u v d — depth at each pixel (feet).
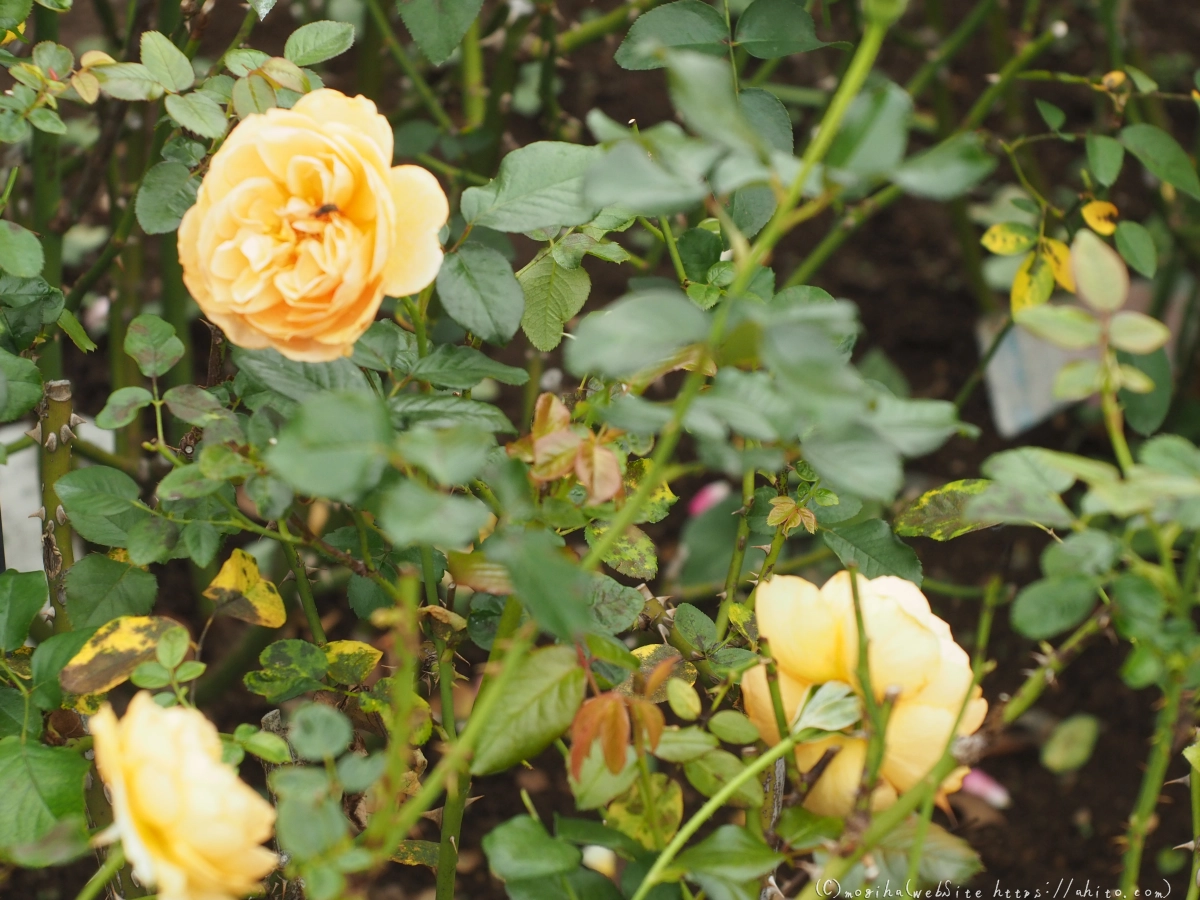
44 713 3.42
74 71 3.31
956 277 7.84
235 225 3.05
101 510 3.31
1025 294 3.88
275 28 7.60
